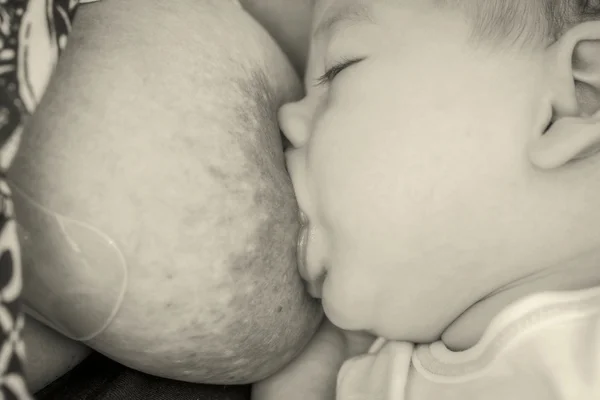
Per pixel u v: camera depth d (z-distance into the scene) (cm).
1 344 34
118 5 54
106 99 47
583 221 51
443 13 54
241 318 52
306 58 75
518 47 52
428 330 58
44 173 44
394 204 53
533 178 51
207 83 53
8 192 37
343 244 56
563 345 48
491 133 51
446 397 53
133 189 46
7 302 35
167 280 47
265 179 55
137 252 46
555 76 51
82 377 54
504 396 49
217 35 58
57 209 44
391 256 54
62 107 46
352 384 60
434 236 53
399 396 55
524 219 52
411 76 54
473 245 52
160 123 48
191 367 53
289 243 57
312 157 58
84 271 45
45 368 51
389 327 58
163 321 48
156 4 56
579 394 45
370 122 54
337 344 66
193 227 48
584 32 50
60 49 42
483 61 52
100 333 48
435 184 52
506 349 50
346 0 59
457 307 56
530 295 50
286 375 63
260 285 53
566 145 49
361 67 56
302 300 60
